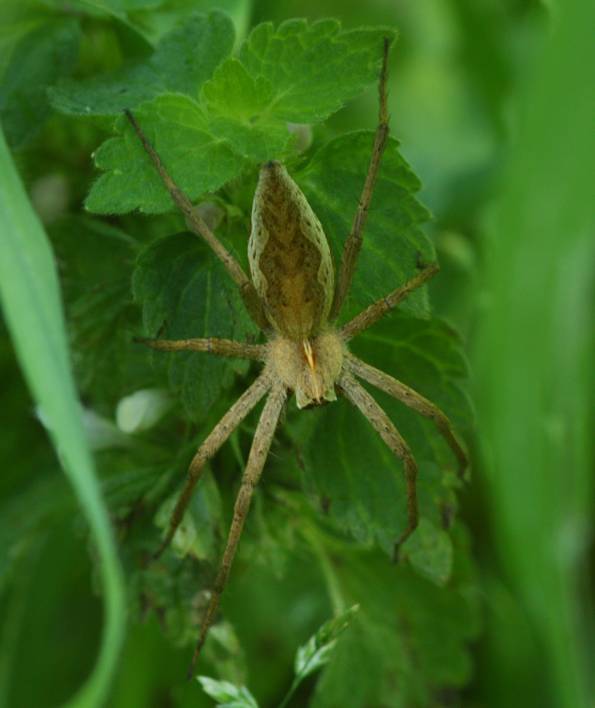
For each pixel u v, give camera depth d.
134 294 0.12
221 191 0.12
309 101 0.12
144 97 0.12
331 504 0.12
